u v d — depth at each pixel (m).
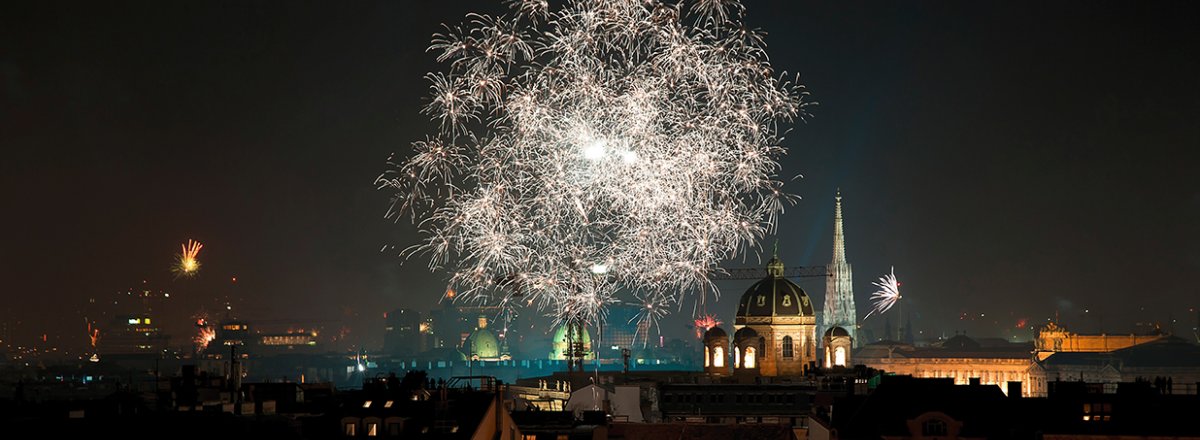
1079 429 146.12
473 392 138.12
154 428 123.00
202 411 137.62
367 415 127.00
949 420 150.12
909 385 156.88
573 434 151.75
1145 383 157.62
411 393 135.88
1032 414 150.38
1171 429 144.12
